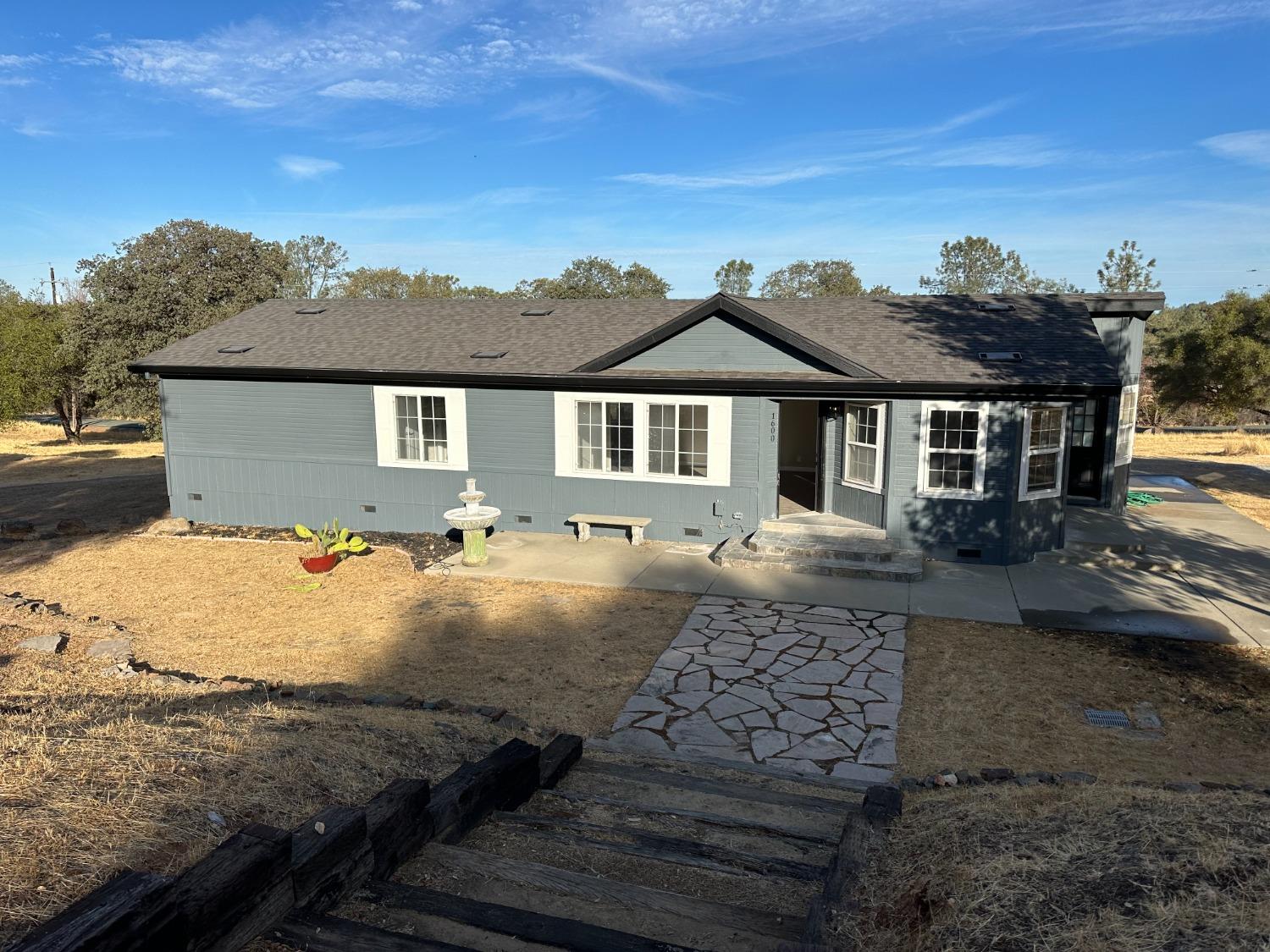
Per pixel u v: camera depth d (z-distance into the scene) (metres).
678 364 13.68
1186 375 33.91
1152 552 12.82
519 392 14.38
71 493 20.67
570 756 6.24
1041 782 6.04
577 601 10.99
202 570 12.77
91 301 29.17
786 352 13.12
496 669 8.65
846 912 3.40
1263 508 16.78
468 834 4.71
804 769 6.55
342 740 5.48
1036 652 9.01
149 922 2.65
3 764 4.11
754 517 13.54
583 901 3.82
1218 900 3.07
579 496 14.45
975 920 3.13
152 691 7.09
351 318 17.72
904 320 14.70
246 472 15.99
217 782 4.25
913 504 12.73
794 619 10.16
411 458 15.22
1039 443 12.37
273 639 9.55
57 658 8.05
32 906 2.90
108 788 3.97
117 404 27.41
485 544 13.41
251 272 27.89
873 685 8.20
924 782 6.15
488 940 3.33
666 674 8.51
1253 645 9.15
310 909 3.39
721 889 4.17
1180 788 5.64
